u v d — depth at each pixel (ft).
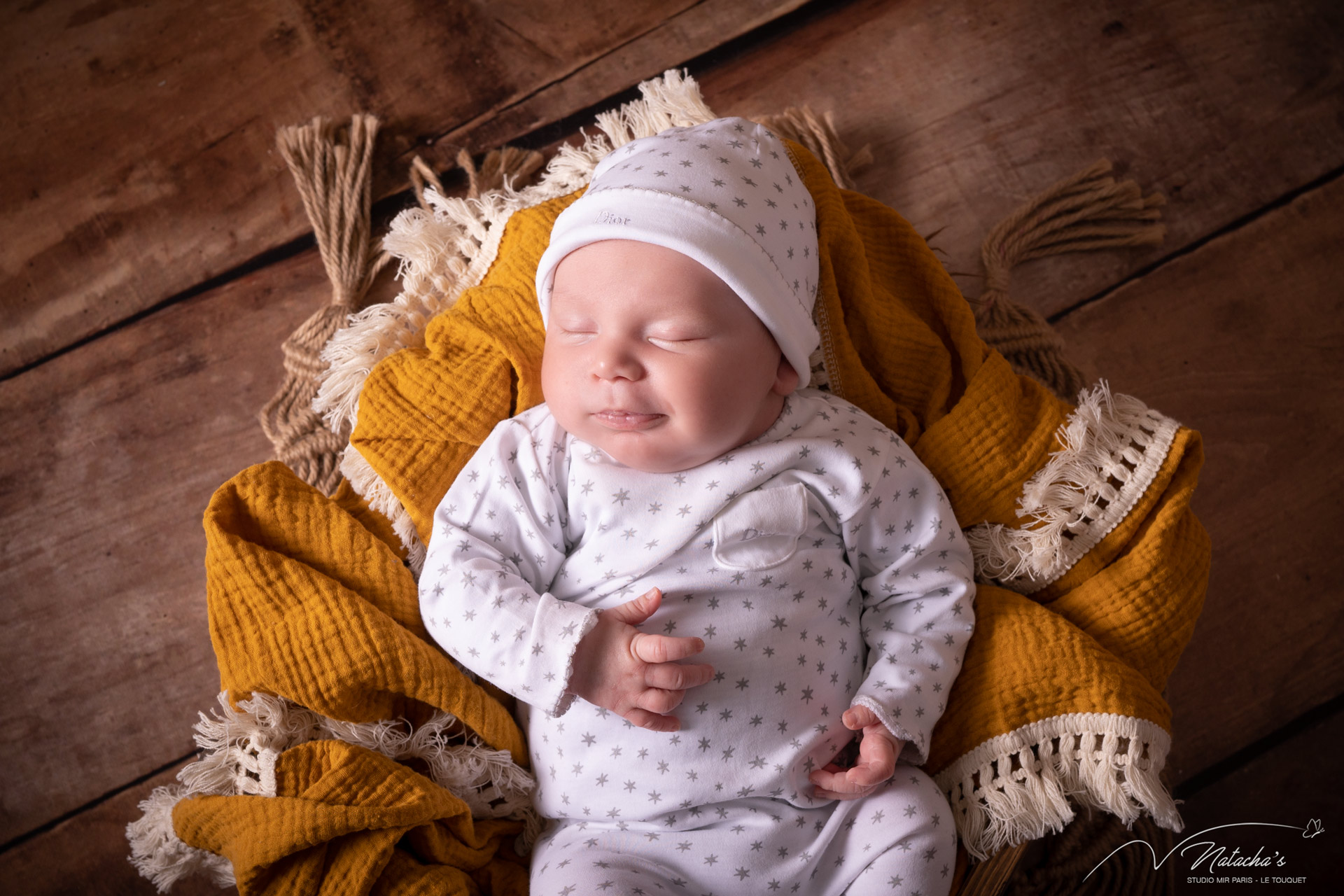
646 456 3.57
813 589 3.77
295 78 5.42
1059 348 5.09
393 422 4.25
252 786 3.70
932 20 5.57
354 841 3.52
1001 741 3.81
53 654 4.92
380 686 3.77
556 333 3.62
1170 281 5.43
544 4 5.52
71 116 5.32
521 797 4.00
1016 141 5.52
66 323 5.19
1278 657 5.09
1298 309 5.41
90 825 4.77
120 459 5.09
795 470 3.79
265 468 4.16
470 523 3.80
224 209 5.31
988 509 4.19
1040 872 4.26
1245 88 5.58
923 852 3.49
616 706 3.41
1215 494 5.22
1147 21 5.57
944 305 4.58
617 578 3.69
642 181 3.55
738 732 3.56
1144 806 3.70
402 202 5.36
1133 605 4.00
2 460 5.07
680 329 3.39
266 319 5.24
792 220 3.77
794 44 5.57
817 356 4.39
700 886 3.54
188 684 4.93
